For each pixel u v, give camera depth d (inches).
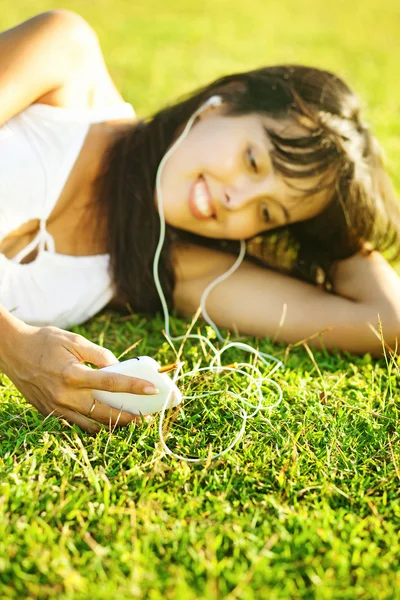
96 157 86.1
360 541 54.3
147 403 64.8
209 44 261.6
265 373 77.1
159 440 64.5
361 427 70.4
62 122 83.0
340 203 88.4
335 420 69.4
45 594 48.0
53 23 83.7
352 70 236.5
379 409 72.1
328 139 84.6
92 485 58.3
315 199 86.4
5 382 73.2
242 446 65.4
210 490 59.6
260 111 84.0
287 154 82.4
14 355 65.7
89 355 65.1
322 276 99.2
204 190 84.0
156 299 91.6
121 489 58.4
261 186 82.9
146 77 202.1
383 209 94.0
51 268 85.4
